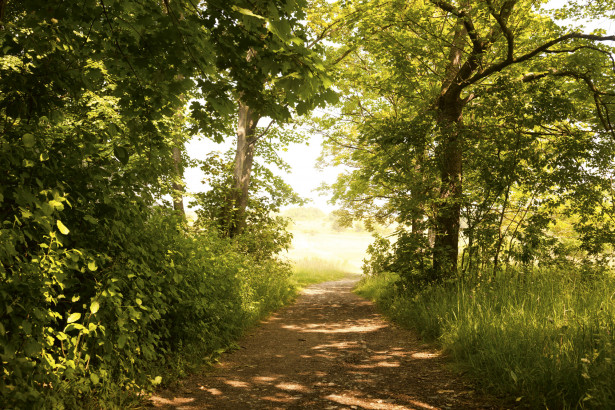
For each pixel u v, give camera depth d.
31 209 3.01
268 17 3.66
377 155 11.30
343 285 21.44
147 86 4.77
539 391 3.56
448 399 3.91
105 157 4.06
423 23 10.12
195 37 4.05
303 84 4.04
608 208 8.84
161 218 5.13
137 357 4.38
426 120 9.55
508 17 8.99
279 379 4.88
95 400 3.48
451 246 9.59
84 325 3.58
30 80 3.80
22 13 5.05
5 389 2.52
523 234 8.42
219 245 7.96
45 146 3.53
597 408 3.07
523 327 4.80
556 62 10.03
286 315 10.20
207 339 5.90
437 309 7.09
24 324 2.68
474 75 9.62
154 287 4.56
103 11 3.92
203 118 4.85
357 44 11.54
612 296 5.61
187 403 3.93
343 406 3.89
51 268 3.05
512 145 8.20
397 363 5.42
